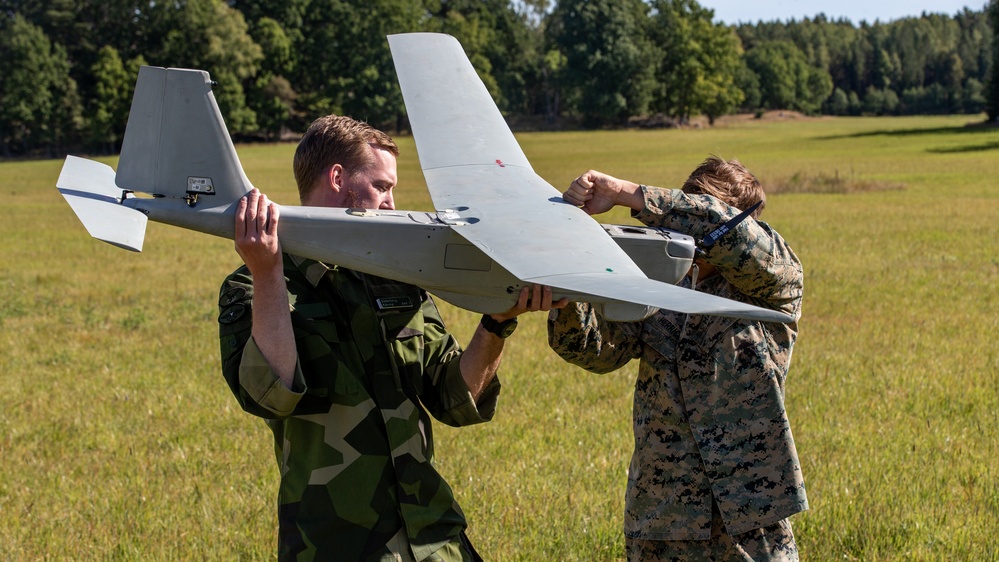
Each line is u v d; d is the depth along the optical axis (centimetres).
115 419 688
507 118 10700
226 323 266
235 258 1641
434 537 265
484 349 287
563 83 10150
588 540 445
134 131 275
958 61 15800
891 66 16238
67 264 1575
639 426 326
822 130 8588
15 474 574
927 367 789
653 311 267
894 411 660
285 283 259
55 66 8281
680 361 314
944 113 14688
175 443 632
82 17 8844
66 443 637
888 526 452
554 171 3506
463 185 306
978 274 1273
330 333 269
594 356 324
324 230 273
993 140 5641
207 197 276
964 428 616
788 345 323
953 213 2038
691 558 316
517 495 504
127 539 458
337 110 8788
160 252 1738
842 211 2134
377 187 291
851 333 927
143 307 1163
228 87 8094
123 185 275
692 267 324
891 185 2802
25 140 8338
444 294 283
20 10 8950
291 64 8950
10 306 1162
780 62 13550
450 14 9925
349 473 261
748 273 304
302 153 292
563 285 226
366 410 265
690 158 4619
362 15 8981
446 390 289
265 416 254
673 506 313
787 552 315
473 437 619
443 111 359
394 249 275
